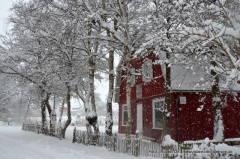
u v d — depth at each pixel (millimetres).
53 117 20125
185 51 9078
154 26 9852
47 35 12477
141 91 17047
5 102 31484
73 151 9570
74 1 11336
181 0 7152
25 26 15711
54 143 13172
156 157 8312
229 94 13828
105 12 10617
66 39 13141
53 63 14438
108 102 13141
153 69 15328
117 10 11539
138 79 17688
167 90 10875
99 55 12812
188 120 12375
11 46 17844
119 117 21172
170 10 9258
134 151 8844
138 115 17547
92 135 12039
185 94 12672
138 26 11914
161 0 9148
